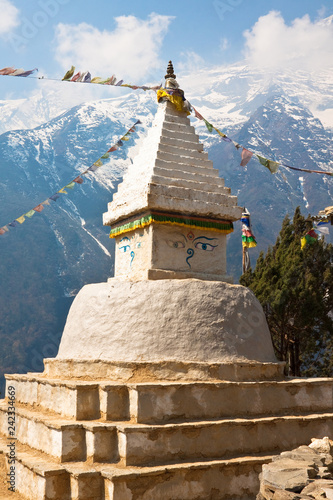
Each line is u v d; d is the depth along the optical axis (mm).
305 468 6488
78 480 7520
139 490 7555
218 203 11188
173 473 7832
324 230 13367
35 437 9305
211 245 11273
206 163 11734
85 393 8688
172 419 8484
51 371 10500
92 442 8023
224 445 8602
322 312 16016
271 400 9445
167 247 10742
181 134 11883
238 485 8328
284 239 17672
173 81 12180
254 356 9938
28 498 8352
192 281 10039
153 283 9953
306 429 9391
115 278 11617
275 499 6000
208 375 9180
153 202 10422
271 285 16109
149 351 9406
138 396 8289
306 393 9852
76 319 10664
